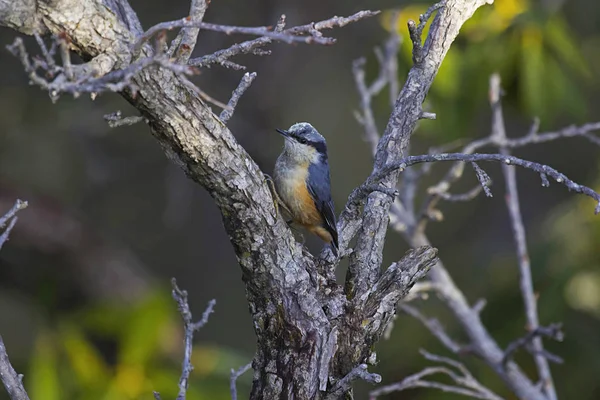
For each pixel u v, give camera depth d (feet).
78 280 43.21
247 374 40.06
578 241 42.50
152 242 55.47
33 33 16.01
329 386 19.77
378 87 33.55
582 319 41.88
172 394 37.58
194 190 56.90
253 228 19.29
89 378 38.01
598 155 54.03
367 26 52.47
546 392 30.73
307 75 54.85
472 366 40.24
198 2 17.57
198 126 17.83
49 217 44.37
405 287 20.90
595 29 47.62
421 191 56.49
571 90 36.55
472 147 31.96
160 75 17.02
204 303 55.72
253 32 15.05
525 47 36.24
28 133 48.60
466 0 23.03
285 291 19.90
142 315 40.63
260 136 49.37
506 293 42.57
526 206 56.70
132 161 51.96
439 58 22.80
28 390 39.06
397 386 28.78
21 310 44.45
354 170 55.93
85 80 14.46
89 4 16.05
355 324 20.35
